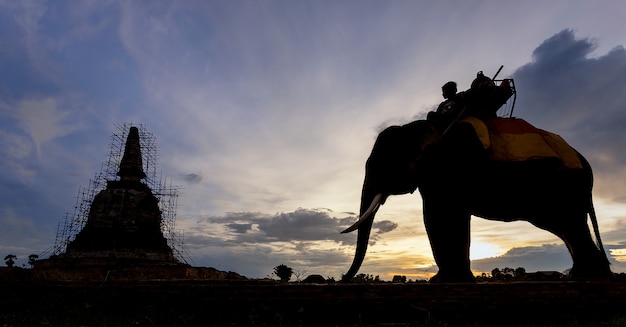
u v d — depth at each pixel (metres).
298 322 7.03
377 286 7.14
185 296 7.57
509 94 9.10
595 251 8.55
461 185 8.54
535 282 7.11
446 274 8.30
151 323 7.00
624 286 7.02
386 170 9.29
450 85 9.48
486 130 8.36
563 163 8.45
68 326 6.89
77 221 30.56
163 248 30.31
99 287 7.87
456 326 6.75
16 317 7.36
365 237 9.25
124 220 29.48
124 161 32.22
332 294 7.18
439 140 8.79
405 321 6.90
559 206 8.60
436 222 8.61
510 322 6.83
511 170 8.34
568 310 6.89
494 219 9.03
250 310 7.28
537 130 8.68
